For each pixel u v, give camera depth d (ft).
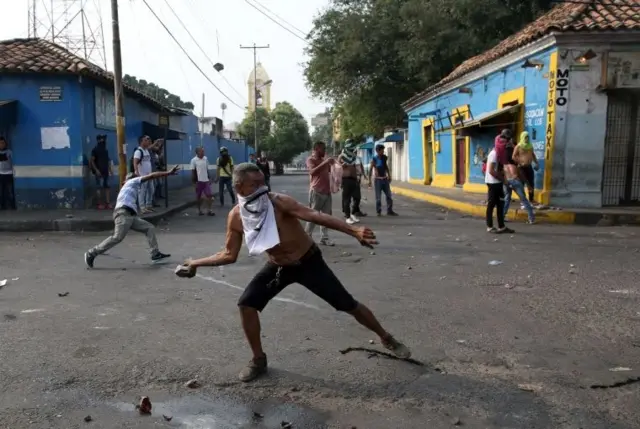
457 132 68.18
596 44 42.22
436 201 58.59
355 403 12.24
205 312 18.94
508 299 20.18
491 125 52.47
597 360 14.46
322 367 14.15
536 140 46.85
